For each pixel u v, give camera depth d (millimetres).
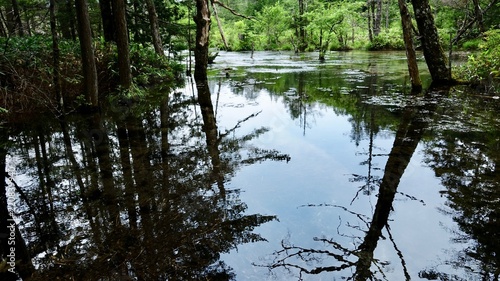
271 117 6137
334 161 3877
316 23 27203
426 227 2496
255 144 4609
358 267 2080
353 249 2277
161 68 12102
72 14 12219
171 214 2773
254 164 3857
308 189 3201
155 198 3078
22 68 6625
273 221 2641
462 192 2979
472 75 8430
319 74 12633
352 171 3580
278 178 3453
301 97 8086
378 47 26484
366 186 3225
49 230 2611
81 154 4402
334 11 26750
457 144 4207
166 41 15656
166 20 15234
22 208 2996
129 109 7242
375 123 5414
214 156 4176
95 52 8656
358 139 4645
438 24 23078
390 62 15992
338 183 3305
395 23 32656
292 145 4520
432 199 2898
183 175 3588
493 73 7895
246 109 6977
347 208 2828
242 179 3449
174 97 8719
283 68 15500
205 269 2088
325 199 2994
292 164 3838
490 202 2781
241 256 2219
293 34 33875
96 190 3289
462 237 2350
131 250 2307
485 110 5898
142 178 3545
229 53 30000
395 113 6004
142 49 11602
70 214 2842
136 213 2811
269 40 35812
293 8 39594
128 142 4867
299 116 6160
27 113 6688
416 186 3156
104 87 8758
